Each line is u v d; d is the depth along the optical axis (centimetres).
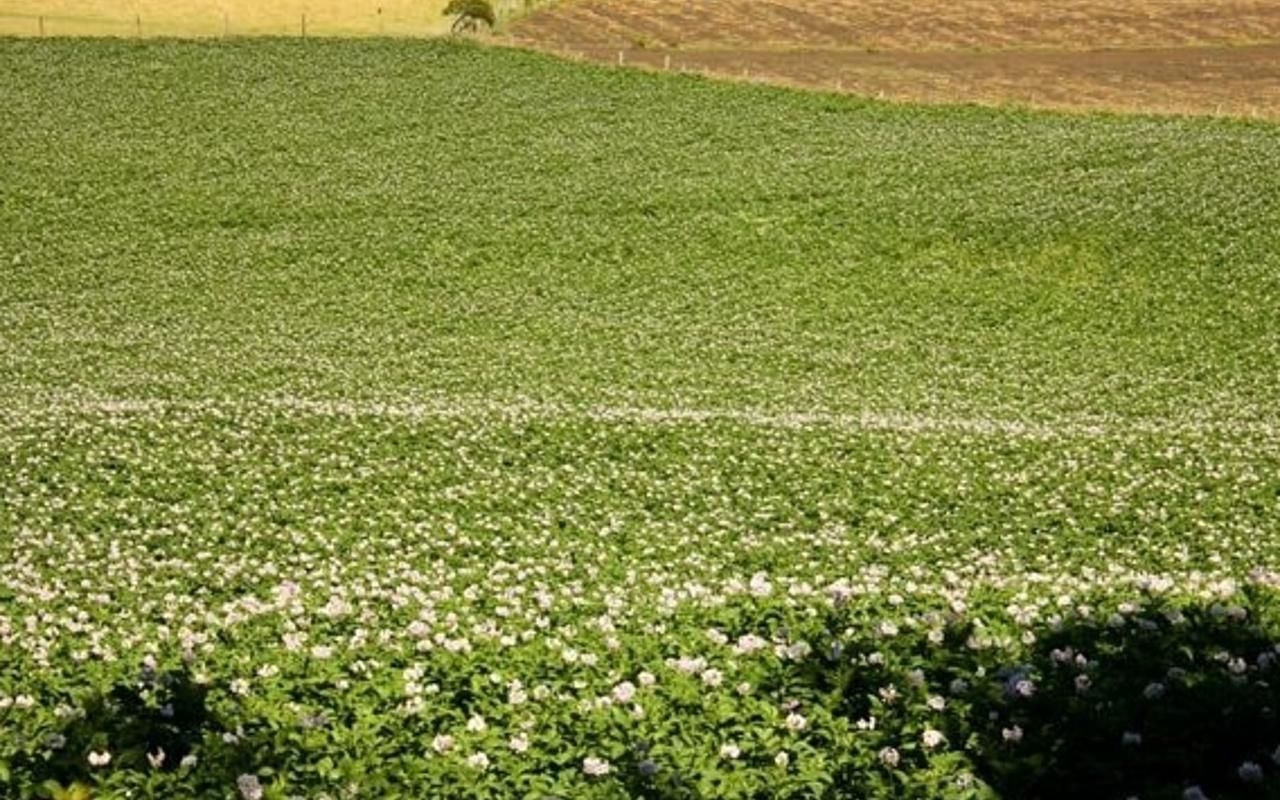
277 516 2678
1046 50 8588
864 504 2739
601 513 2681
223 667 1570
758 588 1738
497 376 4219
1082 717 1166
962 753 1123
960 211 5862
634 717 1231
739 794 1078
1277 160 6388
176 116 7125
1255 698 1166
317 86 7600
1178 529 2505
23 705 1405
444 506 2734
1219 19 9194
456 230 5850
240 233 5841
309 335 4731
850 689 1269
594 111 7300
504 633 1656
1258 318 4825
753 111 7306
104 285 5275
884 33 8950
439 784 1141
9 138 6738
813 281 5347
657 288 5300
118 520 2658
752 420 3506
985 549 2419
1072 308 5031
